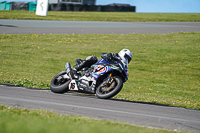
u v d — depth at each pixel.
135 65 71.19
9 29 97.62
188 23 144.62
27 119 13.93
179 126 19.41
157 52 83.31
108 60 24.98
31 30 99.50
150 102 29.28
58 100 24.00
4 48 75.94
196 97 46.09
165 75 64.25
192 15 189.12
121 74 25.11
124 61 25.64
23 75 50.88
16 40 84.75
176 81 59.78
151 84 55.53
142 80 58.59
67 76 26.97
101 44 88.19
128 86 51.25
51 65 65.31
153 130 16.30
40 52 76.06
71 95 27.08
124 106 23.92
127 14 181.00
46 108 20.55
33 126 11.15
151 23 139.00
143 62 73.81
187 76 64.19
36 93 26.55
